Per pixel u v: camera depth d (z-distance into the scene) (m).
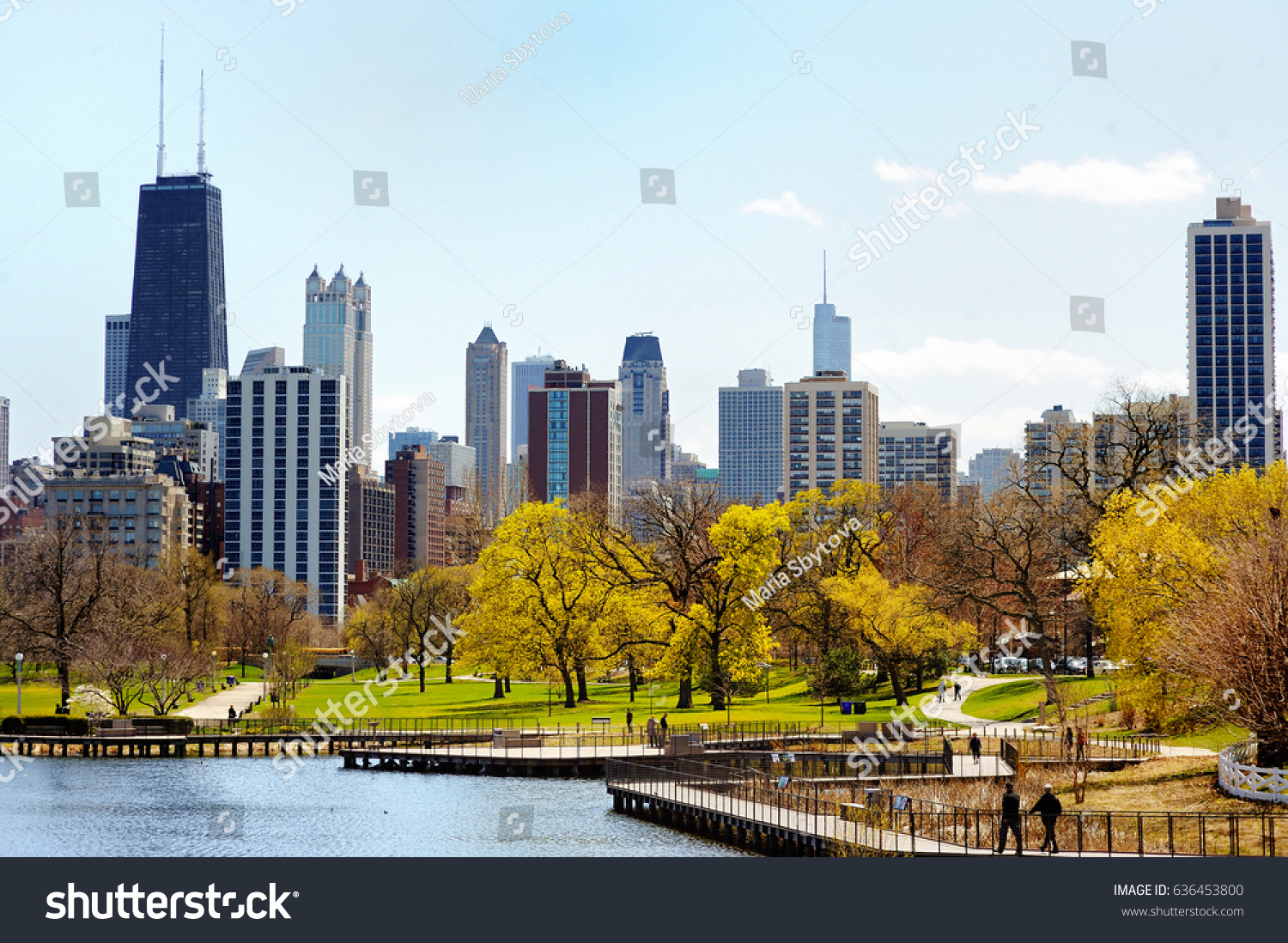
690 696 117.56
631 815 73.50
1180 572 70.44
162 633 153.62
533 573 121.94
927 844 51.44
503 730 96.31
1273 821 47.94
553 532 123.12
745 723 99.44
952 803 60.62
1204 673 56.75
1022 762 69.94
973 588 108.88
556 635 121.50
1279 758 54.25
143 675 122.38
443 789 85.19
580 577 122.00
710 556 116.94
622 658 125.69
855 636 118.50
